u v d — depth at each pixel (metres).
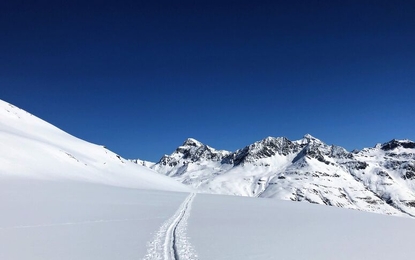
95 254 17.45
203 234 24.03
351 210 55.44
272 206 53.44
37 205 35.97
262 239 22.88
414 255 19.42
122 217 31.19
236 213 40.03
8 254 17.17
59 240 20.53
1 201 37.44
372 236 25.86
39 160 99.69
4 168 81.00
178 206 45.12
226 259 17.06
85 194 53.59
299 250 19.77
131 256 17.12
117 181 121.81
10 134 110.06
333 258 18.11
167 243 20.34
